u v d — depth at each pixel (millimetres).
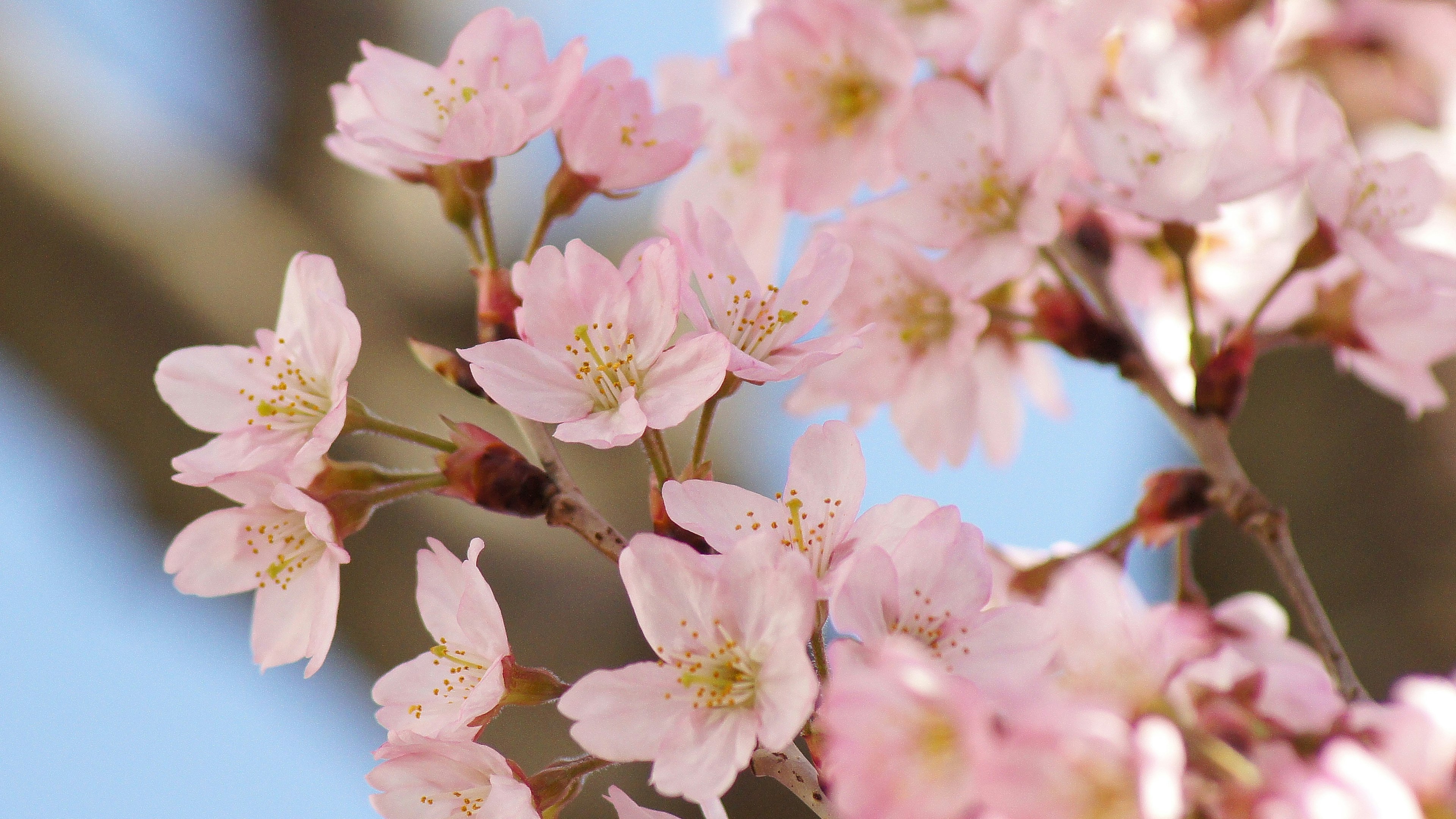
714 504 556
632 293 566
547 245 585
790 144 638
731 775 545
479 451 577
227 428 584
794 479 559
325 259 585
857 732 528
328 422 573
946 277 621
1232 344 611
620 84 603
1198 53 626
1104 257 635
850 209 637
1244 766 530
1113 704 536
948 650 549
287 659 584
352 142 608
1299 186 644
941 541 553
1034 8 632
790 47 635
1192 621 579
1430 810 534
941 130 624
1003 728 525
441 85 597
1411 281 604
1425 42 657
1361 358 628
